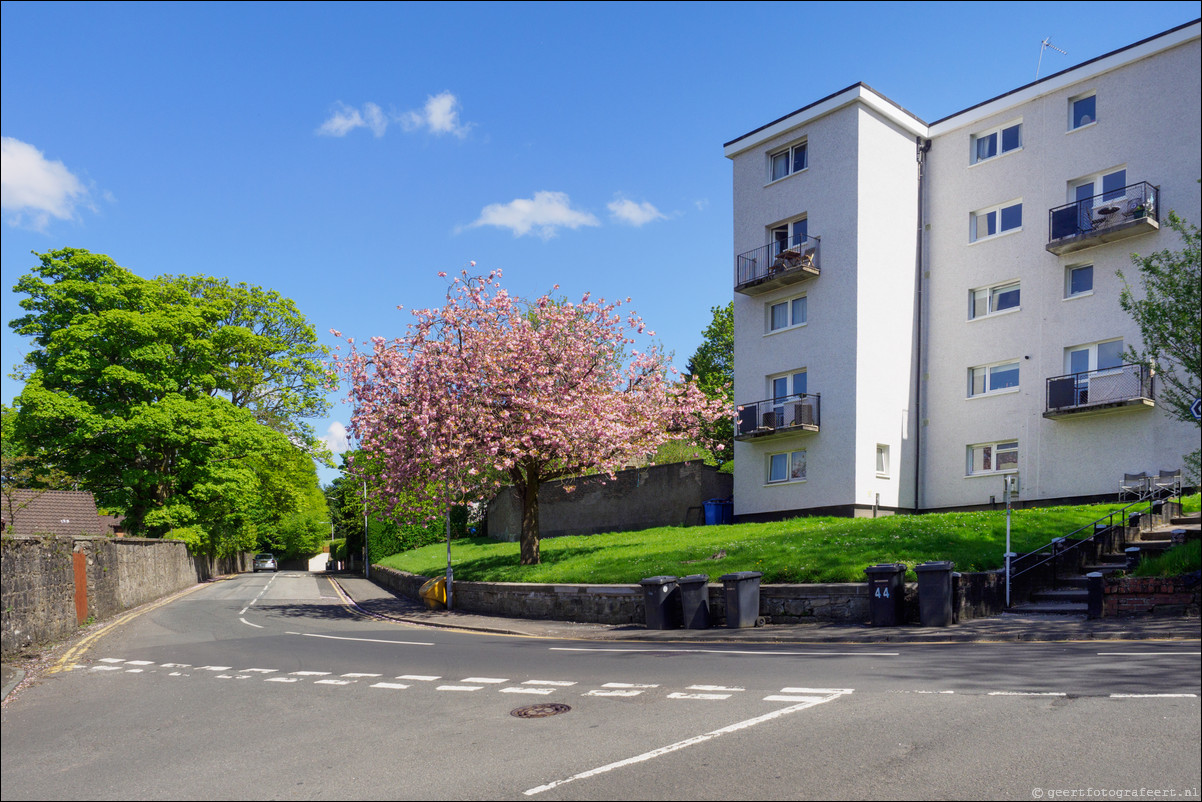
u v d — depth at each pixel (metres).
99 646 16.23
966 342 28.70
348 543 68.88
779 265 30.22
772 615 16.64
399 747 7.41
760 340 31.36
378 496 25.20
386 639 16.64
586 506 37.31
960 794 5.47
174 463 40.19
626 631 17.06
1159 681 8.35
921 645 12.52
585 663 12.03
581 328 24.88
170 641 16.94
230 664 13.24
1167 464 23.47
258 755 7.34
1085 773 5.75
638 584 18.47
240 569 66.81
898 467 28.91
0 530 15.25
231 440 39.28
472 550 37.12
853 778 5.88
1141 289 24.39
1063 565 16.95
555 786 6.06
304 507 53.38
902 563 15.99
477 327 24.17
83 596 20.77
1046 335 26.58
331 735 7.98
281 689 10.70
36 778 6.91
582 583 19.94
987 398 27.91
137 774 6.89
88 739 8.27
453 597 24.00
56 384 35.94
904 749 6.49
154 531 40.41
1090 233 24.98
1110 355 25.27
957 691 8.45
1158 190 24.48
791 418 29.34
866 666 10.43
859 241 28.36
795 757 6.44
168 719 9.07
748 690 9.18
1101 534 17.91
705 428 37.00
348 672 11.95
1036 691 8.22
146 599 29.84
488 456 23.03
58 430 35.47
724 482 32.84
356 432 24.31
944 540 18.56
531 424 23.16
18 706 10.31
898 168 29.81
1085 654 10.41
